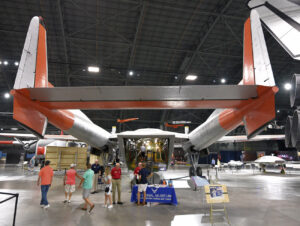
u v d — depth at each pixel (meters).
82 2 16.97
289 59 23.16
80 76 24.97
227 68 25.02
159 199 6.70
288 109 31.89
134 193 7.01
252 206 6.50
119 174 6.91
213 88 3.92
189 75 22.50
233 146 41.12
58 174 16.78
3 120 34.56
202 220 5.07
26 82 4.99
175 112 34.00
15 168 24.52
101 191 9.12
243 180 13.89
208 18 18.41
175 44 21.39
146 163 10.05
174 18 18.28
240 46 21.67
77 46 20.47
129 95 4.16
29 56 5.16
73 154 17.33
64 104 4.70
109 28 18.73
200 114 35.59
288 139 3.83
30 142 21.66
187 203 6.85
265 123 4.22
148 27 19.19
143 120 36.06
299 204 6.77
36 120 4.78
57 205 6.54
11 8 17.34
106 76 26.25
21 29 19.20
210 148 43.44
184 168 28.69
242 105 4.75
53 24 18.92
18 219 5.10
